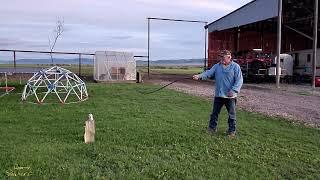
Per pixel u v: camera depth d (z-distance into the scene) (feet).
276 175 19.26
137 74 90.74
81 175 18.06
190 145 24.63
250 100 53.98
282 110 43.86
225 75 27.89
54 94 54.90
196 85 83.41
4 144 23.52
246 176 18.88
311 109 45.01
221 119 35.22
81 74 109.91
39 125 31.04
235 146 24.77
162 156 21.95
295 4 98.99
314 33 82.17
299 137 28.27
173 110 41.27
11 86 68.39
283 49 126.31
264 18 102.94
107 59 91.81
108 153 22.08
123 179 17.79
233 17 117.39
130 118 35.06
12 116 35.24
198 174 18.86
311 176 19.31
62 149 22.72
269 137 27.99
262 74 93.04
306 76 95.66
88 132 24.94
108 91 62.90
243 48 130.00
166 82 90.63
